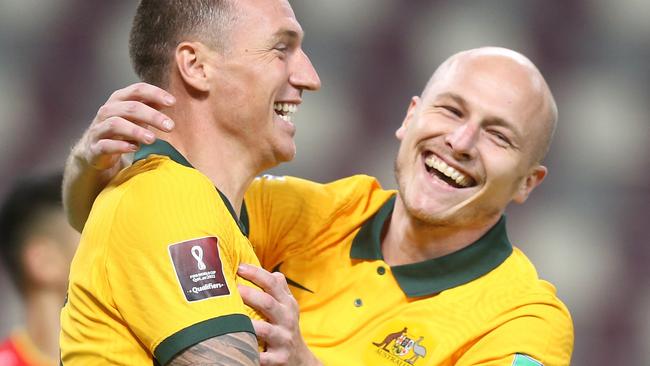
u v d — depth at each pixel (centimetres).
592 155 2356
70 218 862
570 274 2300
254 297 733
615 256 2302
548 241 2316
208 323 670
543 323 937
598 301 2283
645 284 2291
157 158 757
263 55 786
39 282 1054
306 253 986
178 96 789
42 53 2238
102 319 702
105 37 2248
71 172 831
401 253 993
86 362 706
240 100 784
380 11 2327
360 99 2328
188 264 685
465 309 946
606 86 2369
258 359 687
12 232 1052
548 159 2356
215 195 740
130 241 697
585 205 2336
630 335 2267
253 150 807
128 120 723
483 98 942
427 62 2341
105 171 821
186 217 703
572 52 2369
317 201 1002
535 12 2361
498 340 923
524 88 955
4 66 2227
